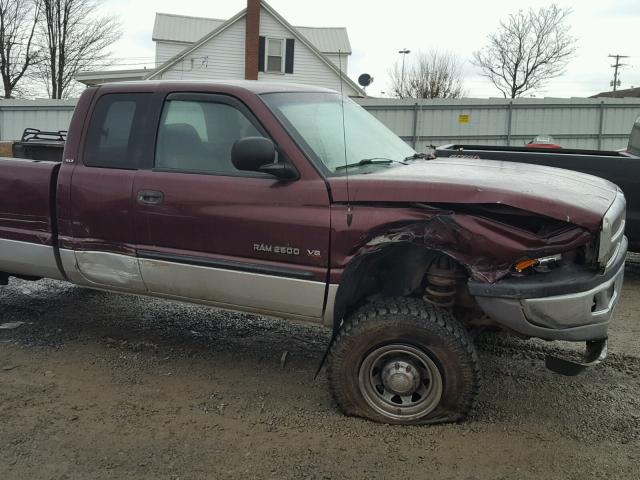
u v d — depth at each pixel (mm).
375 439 3383
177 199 3832
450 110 22391
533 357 4559
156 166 3994
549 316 3168
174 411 3719
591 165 6418
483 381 4141
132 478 3041
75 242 4242
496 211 3234
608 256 3184
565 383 4125
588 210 3158
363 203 3414
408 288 3689
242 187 3678
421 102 22203
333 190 3453
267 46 27875
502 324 3260
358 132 4215
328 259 3479
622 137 23188
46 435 3426
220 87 3902
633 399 3889
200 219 3773
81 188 4145
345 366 3514
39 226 4375
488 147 7492
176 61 27594
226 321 5371
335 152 3771
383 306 3465
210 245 3787
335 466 3139
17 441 3357
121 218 4031
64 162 4273
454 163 4148
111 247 4117
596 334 3266
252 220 3629
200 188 3783
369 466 3139
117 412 3697
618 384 4117
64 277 4445
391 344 3428
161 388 4035
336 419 3605
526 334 3256
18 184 4395
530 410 3729
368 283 3699
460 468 3117
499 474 3064
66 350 4668
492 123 22625
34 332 5039
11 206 4453
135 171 4020
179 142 3967
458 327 3383
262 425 3559
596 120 22969
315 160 3580
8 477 3035
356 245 3412
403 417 3488
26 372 4258
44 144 6008
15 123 21969
